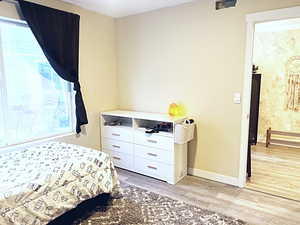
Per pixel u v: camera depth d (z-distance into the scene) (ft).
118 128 10.89
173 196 8.34
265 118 15.57
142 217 6.98
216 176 9.74
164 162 9.49
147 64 11.18
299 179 9.80
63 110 10.11
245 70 8.49
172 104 10.15
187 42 9.77
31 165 6.59
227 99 9.09
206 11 9.11
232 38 8.67
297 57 14.03
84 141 10.89
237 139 9.05
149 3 9.63
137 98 11.84
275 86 14.94
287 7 7.47
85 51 10.51
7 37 8.00
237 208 7.52
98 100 11.44
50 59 8.80
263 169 10.96
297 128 14.64
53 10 8.71
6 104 8.09
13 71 8.26
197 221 6.78
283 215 7.13
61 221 6.76
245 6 8.25
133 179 9.88
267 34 14.70
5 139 8.14
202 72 9.55
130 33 11.51
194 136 10.11
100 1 9.37
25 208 5.36
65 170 6.37
